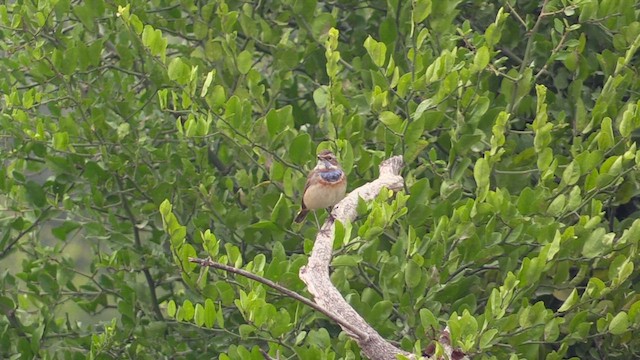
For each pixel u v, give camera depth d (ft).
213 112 40.91
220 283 37.50
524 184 43.73
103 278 48.47
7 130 45.62
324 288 31.17
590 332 43.50
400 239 38.96
